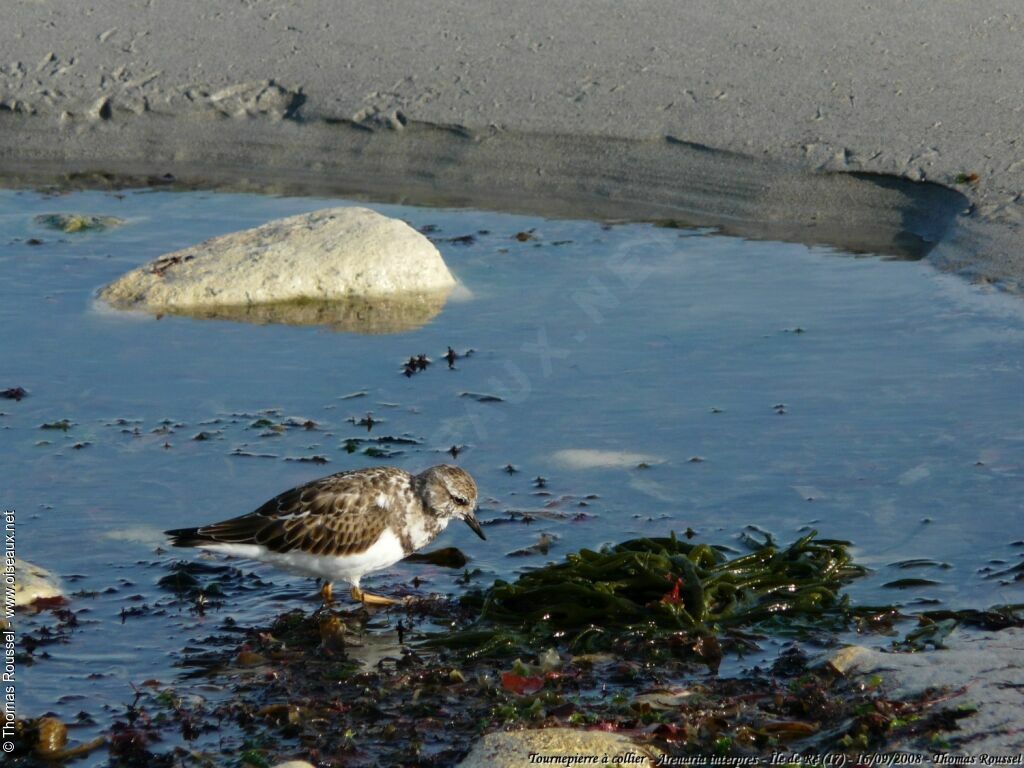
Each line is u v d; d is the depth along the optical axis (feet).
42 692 25.59
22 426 36.65
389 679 25.86
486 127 56.59
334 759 23.18
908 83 55.57
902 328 41.16
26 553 30.55
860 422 35.58
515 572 29.89
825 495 32.24
